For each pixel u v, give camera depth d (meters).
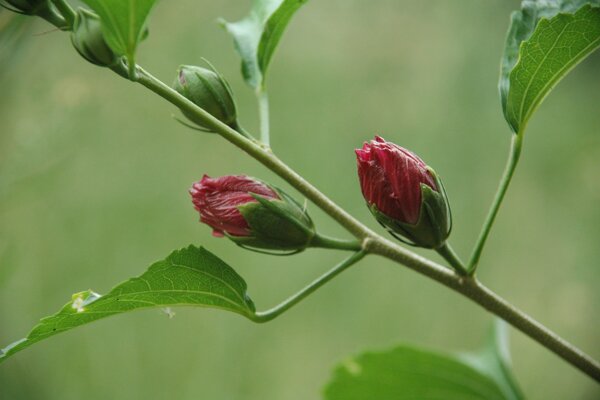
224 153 0.88
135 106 0.83
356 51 0.99
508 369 0.51
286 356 0.83
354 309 0.87
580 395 0.84
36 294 0.73
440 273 0.43
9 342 0.70
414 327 0.87
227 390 0.79
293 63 0.98
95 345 0.75
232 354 0.80
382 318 0.87
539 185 0.97
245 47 0.47
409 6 1.00
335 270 0.43
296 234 0.43
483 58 0.99
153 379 0.77
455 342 0.87
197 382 0.78
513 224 0.95
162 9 0.91
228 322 0.81
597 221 0.93
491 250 0.95
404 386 0.52
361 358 0.51
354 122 0.95
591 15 0.43
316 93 0.96
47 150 0.63
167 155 0.85
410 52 0.99
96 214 0.79
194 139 0.86
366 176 0.42
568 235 0.94
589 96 1.00
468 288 0.43
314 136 0.94
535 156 0.98
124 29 0.40
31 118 0.62
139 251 0.81
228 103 0.43
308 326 0.85
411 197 0.42
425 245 0.43
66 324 0.42
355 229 0.43
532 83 0.43
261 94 0.46
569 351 0.43
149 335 0.77
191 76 0.43
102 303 0.42
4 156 0.61
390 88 0.98
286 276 0.86
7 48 0.51
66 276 0.76
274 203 0.43
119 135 0.82
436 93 0.98
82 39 0.41
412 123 0.96
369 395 0.53
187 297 0.43
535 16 0.46
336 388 0.52
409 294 0.88
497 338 0.52
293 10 0.46
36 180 0.62
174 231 0.83
